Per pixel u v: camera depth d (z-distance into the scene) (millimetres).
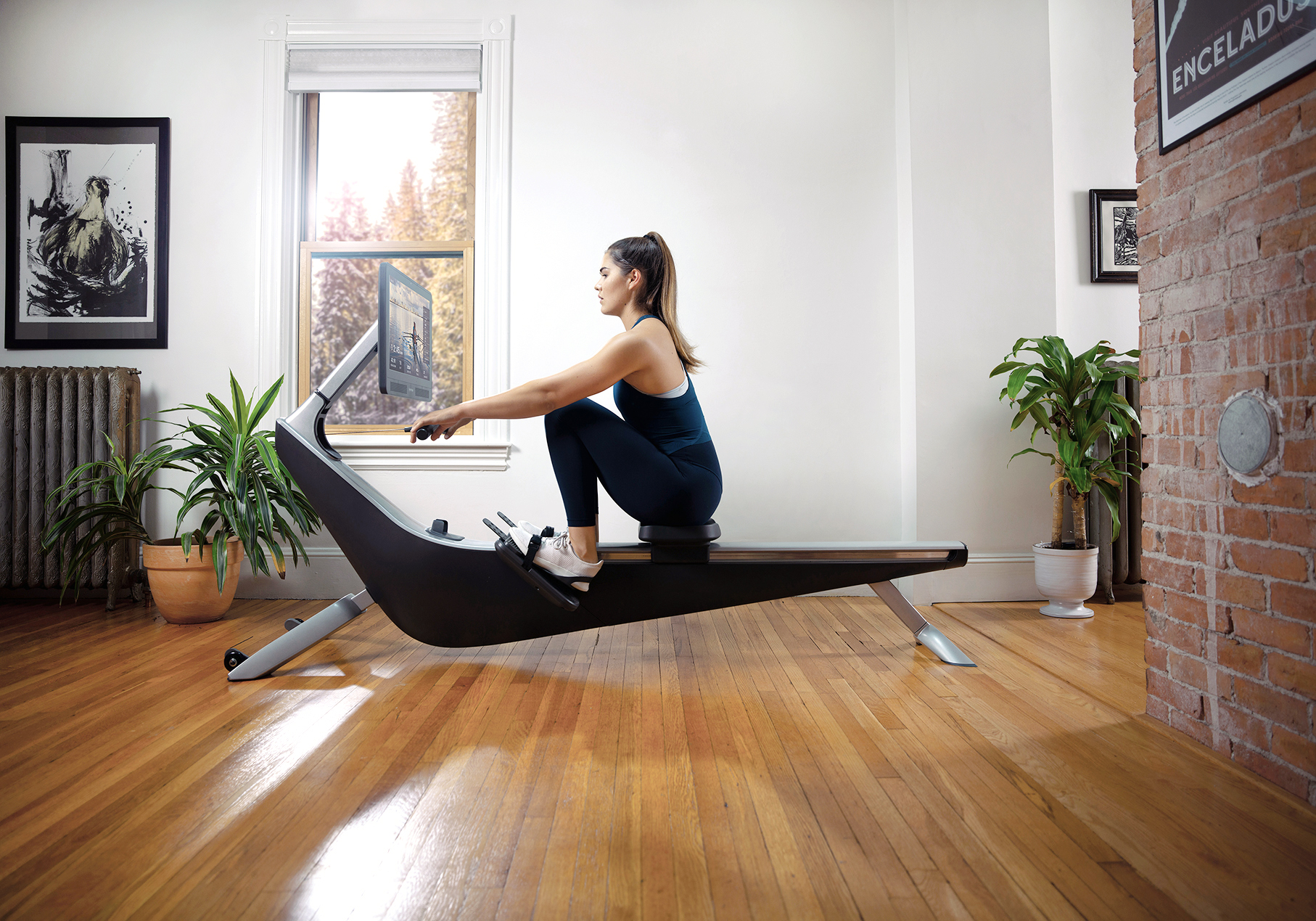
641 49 2812
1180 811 1069
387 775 1209
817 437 2799
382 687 1702
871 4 2824
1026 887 883
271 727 1430
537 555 1639
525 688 1696
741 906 847
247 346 2781
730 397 2793
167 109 2793
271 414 2771
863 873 916
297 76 2814
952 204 2699
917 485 2686
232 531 2398
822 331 2803
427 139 2926
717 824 1042
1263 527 1159
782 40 2820
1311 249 1055
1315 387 1053
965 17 2717
